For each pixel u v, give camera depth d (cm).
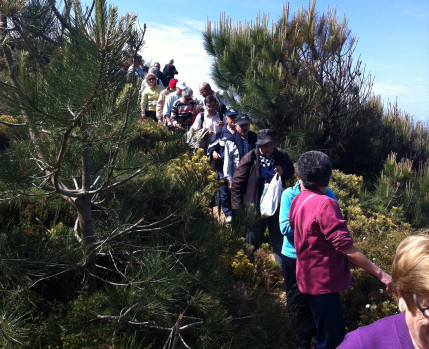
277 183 473
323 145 993
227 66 1055
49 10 324
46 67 278
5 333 258
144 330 308
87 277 335
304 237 305
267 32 1041
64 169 336
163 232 361
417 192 902
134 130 309
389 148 1049
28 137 307
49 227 384
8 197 312
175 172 465
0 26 310
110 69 254
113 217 363
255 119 1004
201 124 684
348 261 309
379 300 432
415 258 113
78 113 266
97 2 240
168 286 306
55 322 293
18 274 295
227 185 545
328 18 989
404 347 121
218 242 358
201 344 312
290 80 983
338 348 134
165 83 1051
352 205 790
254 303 362
